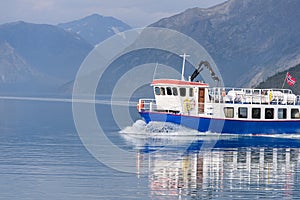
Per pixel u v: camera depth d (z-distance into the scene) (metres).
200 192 71.50
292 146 118.19
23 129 161.88
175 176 81.69
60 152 106.69
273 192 71.81
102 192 70.94
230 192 71.69
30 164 90.88
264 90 138.88
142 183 76.38
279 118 134.25
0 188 72.44
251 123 132.88
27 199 67.38
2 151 107.88
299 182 78.06
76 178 79.19
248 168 89.31
